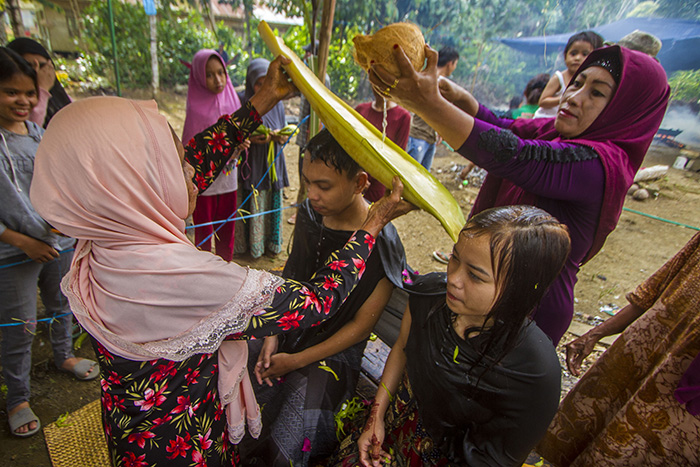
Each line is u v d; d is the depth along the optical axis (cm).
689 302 125
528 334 99
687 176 689
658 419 125
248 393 121
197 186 141
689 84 658
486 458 108
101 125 81
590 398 155
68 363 231
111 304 88
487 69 779
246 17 967
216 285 88
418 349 112
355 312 147
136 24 887
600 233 141
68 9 972
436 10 699
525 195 150
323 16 219
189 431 104
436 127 121
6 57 164
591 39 346
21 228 176
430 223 491
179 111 838
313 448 143
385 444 131
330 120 123
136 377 94
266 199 354
